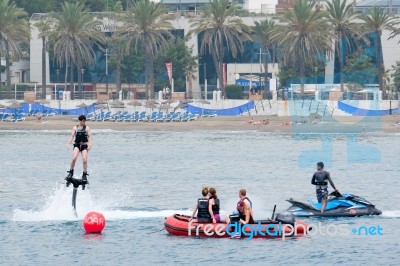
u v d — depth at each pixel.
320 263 127.75
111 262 129.25
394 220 156.25
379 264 127.38
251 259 129.62
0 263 129.25
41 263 129.00
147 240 142.25
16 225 156.12
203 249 135.50
